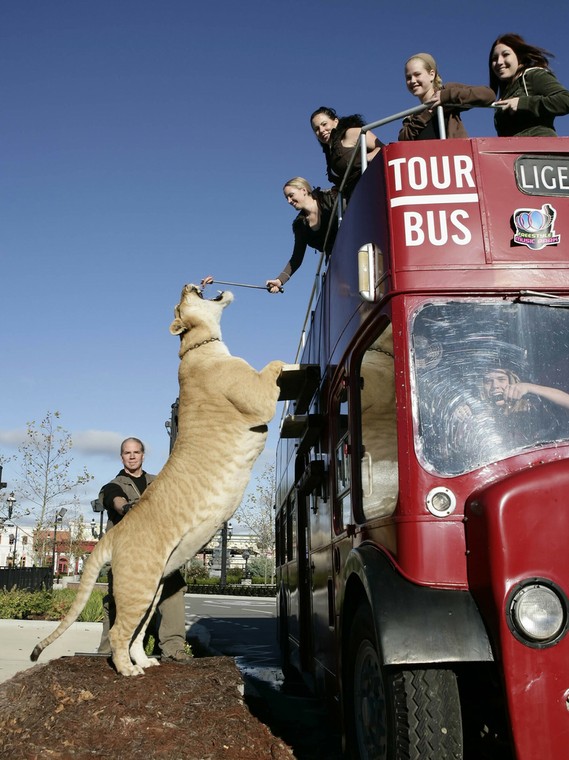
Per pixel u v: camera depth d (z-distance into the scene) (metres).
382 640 3.47
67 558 54.78
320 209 7.38
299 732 6.21
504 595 3.36
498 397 3.98
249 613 25.34
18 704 5.28
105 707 4.98
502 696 3.50
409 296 4.14
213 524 6.14
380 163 4.46
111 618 6.95
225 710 5.17
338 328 5.62
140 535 5.84
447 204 4.24
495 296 4.13
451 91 4.99
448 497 3.79
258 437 6.31
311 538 7.32
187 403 6.42
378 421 4.45
